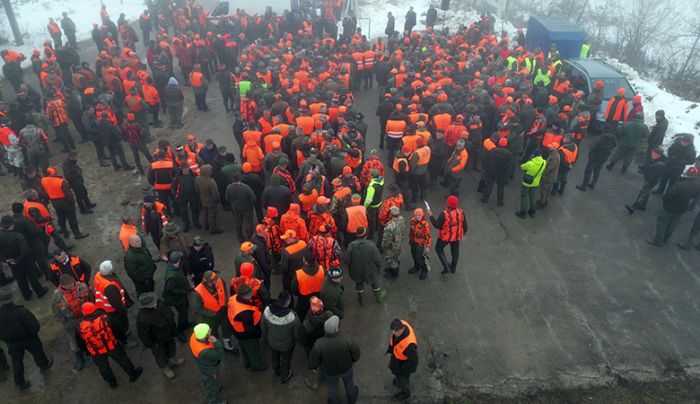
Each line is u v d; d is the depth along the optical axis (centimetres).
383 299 889
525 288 925
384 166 1391
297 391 716
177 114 1619
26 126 1241
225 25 2295
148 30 2452
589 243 1059
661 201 1223
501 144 1116
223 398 702
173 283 736
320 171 1044
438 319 849
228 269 973
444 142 1207
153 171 1034
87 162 1409
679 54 2520
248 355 717
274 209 866
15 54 1767
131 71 1581
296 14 2453
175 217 1143
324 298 711
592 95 1527
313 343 679
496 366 759
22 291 890
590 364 764
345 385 661
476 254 1022
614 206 1202
